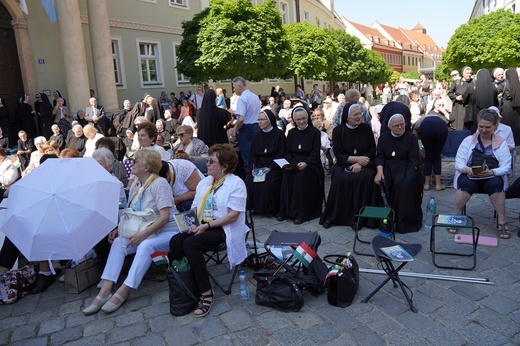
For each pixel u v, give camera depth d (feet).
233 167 12.28
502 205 15.24
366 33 238.48
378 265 13.66
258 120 19.97
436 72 148.36
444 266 13.23
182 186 14.67
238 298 12.07
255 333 10.29
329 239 16.33
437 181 22.39
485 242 14.74
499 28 75.66
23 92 47.78
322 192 19.30
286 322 10.67
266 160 19.92
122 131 36.42
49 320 11.65
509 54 67.82
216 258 14.98
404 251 11.02
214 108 21.49
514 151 20.08
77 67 43.21
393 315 10.69
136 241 12.27
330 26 153.99
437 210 18.97
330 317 10.75
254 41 50.93
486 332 9.75
